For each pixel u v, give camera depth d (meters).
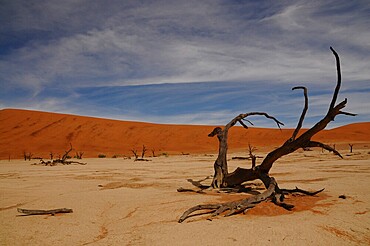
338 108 8.34
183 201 9.29
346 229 6.09
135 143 73.94
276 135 81.38
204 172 21.09
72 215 7.78
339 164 24.16
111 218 7.46
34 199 10.20
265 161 10.47
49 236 6.02
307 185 12.59
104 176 18.91
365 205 8.27
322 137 78.25
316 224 6.39
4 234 6.16
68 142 69.69
